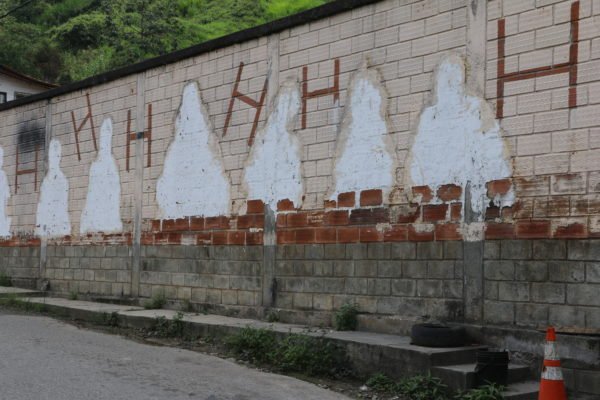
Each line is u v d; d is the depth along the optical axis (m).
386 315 9.53
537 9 8.18
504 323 8.24
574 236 7.70
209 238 12.44
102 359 8.78
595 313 7.48
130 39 43.84
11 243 17.52
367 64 10.04
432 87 9.21
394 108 9.65
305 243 10.74
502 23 8.50
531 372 7.82
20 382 7.27
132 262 14.05
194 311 12.58
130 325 12.02
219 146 12.39
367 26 10.09
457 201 8.84
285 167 11.16
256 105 11.76
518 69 8.32
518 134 8.27
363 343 8.45
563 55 7.92
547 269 7.90
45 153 16.66
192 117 12.98
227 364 8.91
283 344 9.06
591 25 7.71
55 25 50.28
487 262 8.47
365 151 9.98
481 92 8.66
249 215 11.73
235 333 10.23
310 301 10.61
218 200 12.33
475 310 8.54
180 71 13.31
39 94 16.83
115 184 14.63
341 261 10.20
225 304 12.02
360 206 9.99
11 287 17.03
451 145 8.94
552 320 7.82
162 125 13.63
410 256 9.32
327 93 10.59
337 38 10.49
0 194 17.98
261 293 11.38
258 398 7.16
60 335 10.70
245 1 55.00
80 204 15.54
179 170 13.19
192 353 9.60
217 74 12.54
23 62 44.19
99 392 6.99
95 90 15.34
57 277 16.03
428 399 7.33
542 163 8.02
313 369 8.52
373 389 7.89
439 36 9.17
